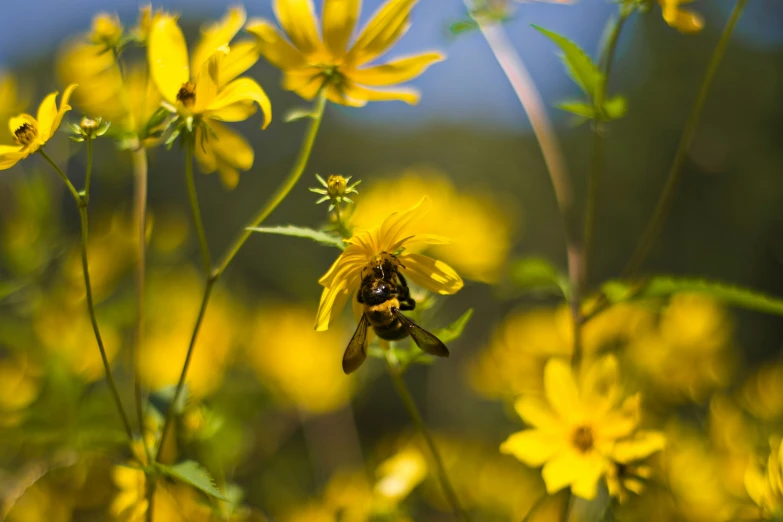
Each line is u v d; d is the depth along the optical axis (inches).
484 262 25.5
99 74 22.0
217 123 18.9
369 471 25.5
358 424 46.0
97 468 22.9
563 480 19.9
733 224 61.8
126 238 26.5
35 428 21.7
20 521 22.7
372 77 19.0
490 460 27.0
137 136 19.2
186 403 20.5
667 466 22.5
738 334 53.5
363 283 20.2
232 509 21.4
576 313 21.5
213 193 58.4
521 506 25.3
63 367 22.7
